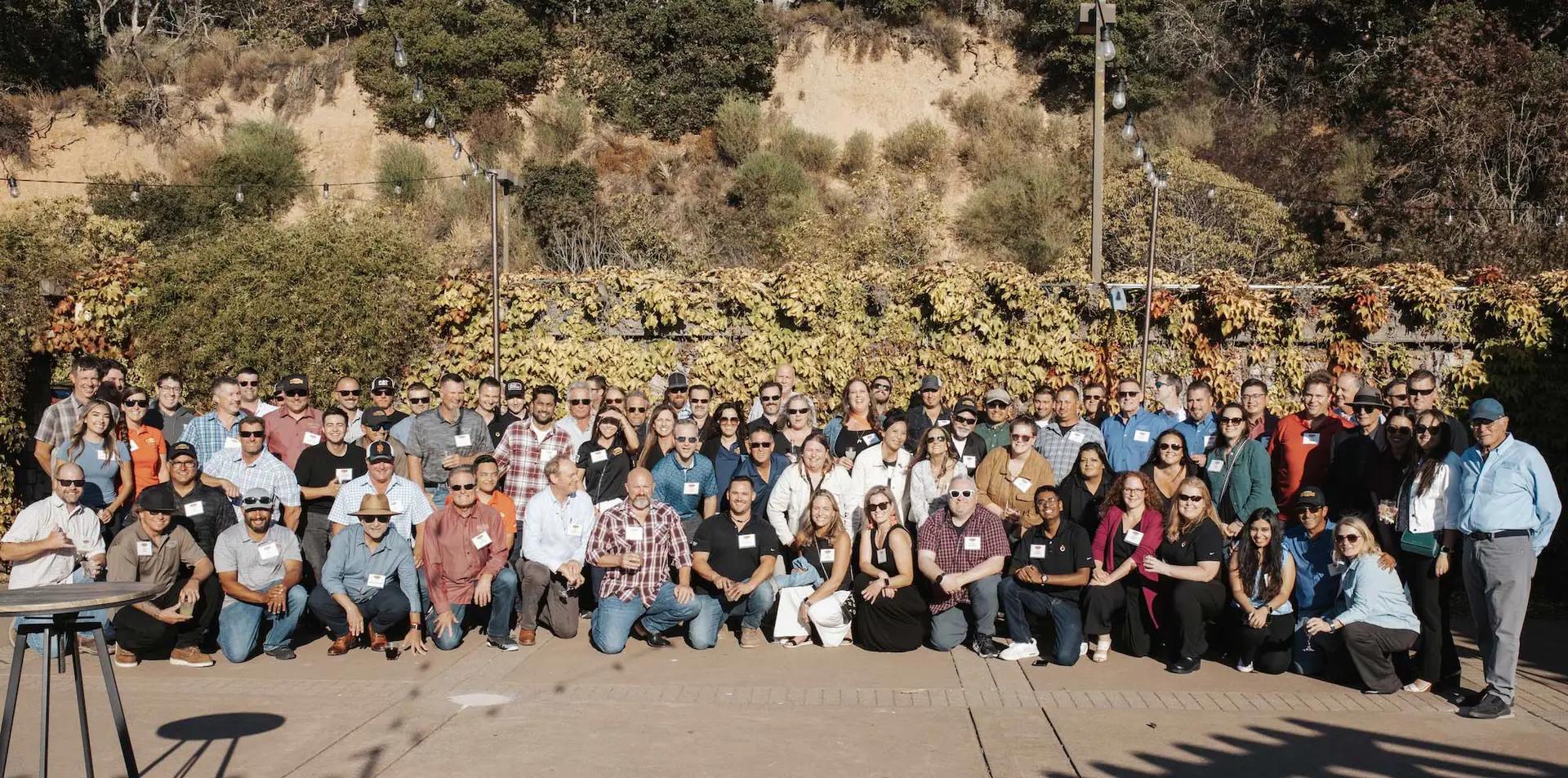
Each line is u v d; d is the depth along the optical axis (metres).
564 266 26.61
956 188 30.27
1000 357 11.26
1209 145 28.48
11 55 33.19
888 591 8.01
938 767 5.55
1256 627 7.32
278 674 7.48
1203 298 11.13
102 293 11.31
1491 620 6.46
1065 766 5.58
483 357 11.55
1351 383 8.77
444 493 9.35
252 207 29.98
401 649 8.17
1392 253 21.88
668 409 9.34
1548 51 23.89
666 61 33.41
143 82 34.16
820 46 34.25
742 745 5.90
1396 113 23.34
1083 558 7.73
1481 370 10.71
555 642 8.39
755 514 8.84
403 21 33.19
